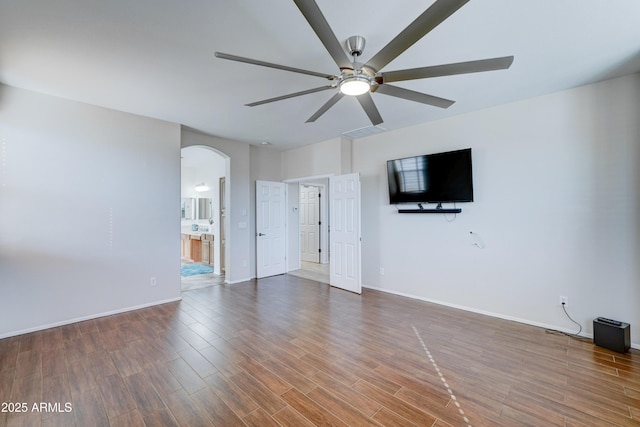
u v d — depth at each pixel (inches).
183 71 102.9
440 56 93.1
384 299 167.9
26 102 120.4
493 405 76.1
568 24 77.4
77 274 132.6
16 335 117.8
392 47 64.9
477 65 69.0
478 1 68.2
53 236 126.8
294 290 188.4
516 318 133.5
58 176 127.9
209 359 99.4
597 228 114.7
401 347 108.3
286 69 72.4
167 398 78.8
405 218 172.9
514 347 108.1
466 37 83.0
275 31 80.4
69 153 130.3
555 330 123.1
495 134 138.3
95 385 84.4
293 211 251.9
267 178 231.1
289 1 68.4
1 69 102.0
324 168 205.9
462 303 150.2
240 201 211.0
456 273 152.3
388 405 76.2
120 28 78.7
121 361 97.7
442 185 152.0
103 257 139.5
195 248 303.0
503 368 93.7
